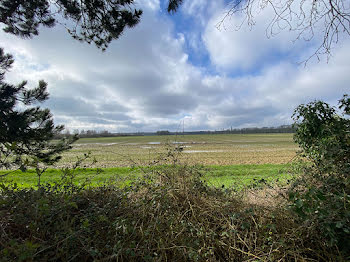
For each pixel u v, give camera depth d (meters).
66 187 2.76
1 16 4.19
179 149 3.62
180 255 1.85
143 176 3.31
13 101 4.04
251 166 10.61
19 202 2.09
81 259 1.79
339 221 1.65
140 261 1.84
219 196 2.83
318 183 2.54
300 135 3.95
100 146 30.95
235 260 1.96
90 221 2.12
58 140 4.95
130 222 2.18
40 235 1.85
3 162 4.16
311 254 1.88
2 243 1.57
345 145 2.88
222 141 37.78
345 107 3.38
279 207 2.38
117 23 4.46
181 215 2.38
